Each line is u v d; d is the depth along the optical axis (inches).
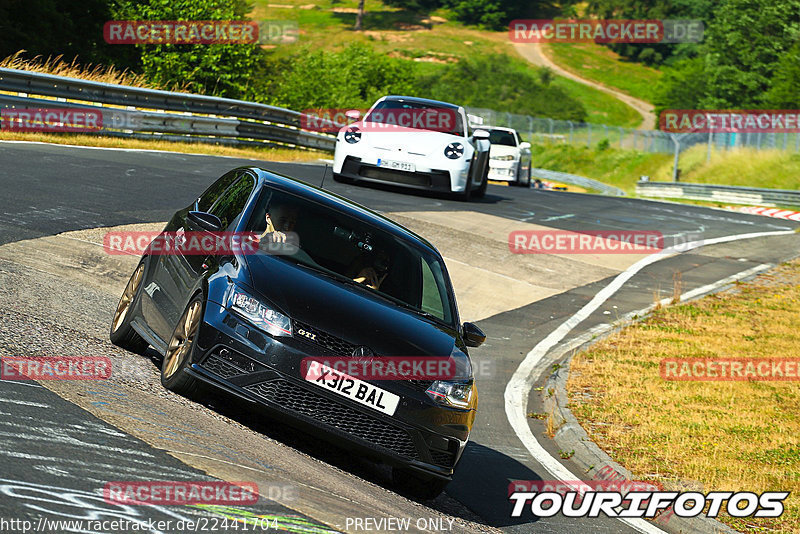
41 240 1029.2
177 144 2351.1
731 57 7588.6
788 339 1307.8
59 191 1317.7
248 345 549.0
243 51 4084.6
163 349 627.5
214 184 788.6
